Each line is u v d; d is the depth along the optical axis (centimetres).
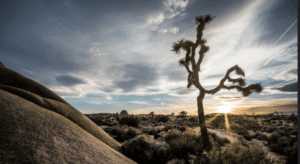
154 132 1438
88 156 281
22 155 204
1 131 231
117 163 313
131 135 1278
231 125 2061
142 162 525
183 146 683
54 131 307
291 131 1544
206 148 762
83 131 405
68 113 530
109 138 595
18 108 322
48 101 511
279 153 837
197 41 1000
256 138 1396
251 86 870
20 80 567
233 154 477
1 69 563
